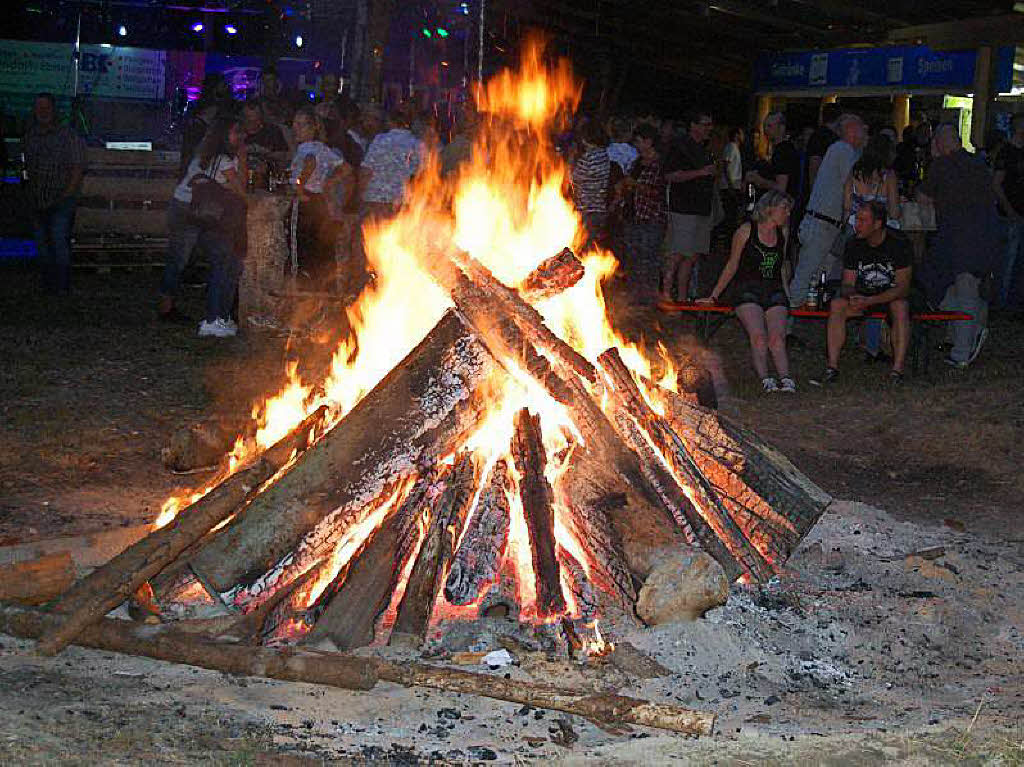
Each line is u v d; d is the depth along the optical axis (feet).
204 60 83.56
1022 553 21.95
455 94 84.58
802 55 80.79
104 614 15.40
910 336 37.93
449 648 15.85
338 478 17.30
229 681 14.47
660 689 15.16
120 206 54.19
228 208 39.73
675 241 46.78
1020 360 42.42
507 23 96.84
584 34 96.58
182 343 39.01
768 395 35.45
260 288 41.45
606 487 17.94
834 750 12.82
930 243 45.16
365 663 14.51
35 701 13.19
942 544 22.25
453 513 17.12
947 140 40.78
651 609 16.35
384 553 16.74
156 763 11.61
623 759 12.46
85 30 81.71
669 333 43.65
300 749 12.44
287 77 85.15
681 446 19.44
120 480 24.35
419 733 13.29
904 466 28.68
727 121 103.50
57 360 35.55
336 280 43.29
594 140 48.34
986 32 63.93
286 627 16.20
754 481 19.81
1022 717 14.44
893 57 71.97
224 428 23.04
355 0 83.71
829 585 19.35
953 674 16.48
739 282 36.78
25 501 22.63
